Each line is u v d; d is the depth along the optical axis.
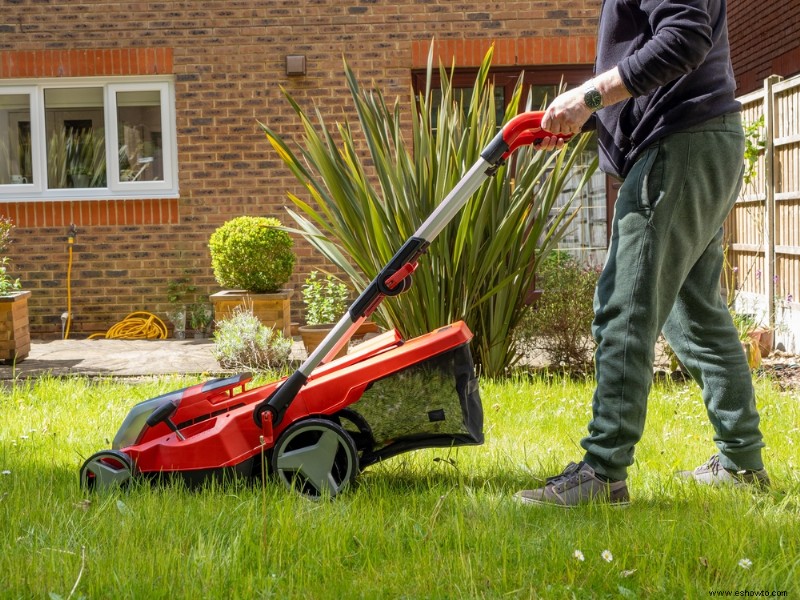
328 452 2.92
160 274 9.52
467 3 9.30
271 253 8.17
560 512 2.67
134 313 9.49
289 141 9.44
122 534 2.39
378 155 5.75
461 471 3.24
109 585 2.07
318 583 2.11
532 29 9.30
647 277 2.70
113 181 9.55
